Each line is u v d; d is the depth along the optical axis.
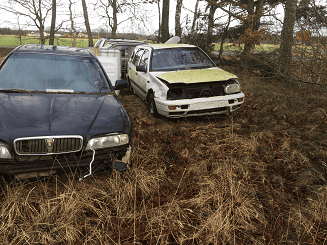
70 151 2.88
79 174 3.02
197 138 4.89
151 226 2.54
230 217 2.77
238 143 4.59
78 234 2.48
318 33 5.95
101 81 4.21
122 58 10.24
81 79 4.09
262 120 5.95
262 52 7.44
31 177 2.82
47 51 4.44
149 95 6.35
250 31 9.03
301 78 6.71
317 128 5.38
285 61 6.85
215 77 5.75
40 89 3.77
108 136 3.04
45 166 2.80
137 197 3.11
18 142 2.72
